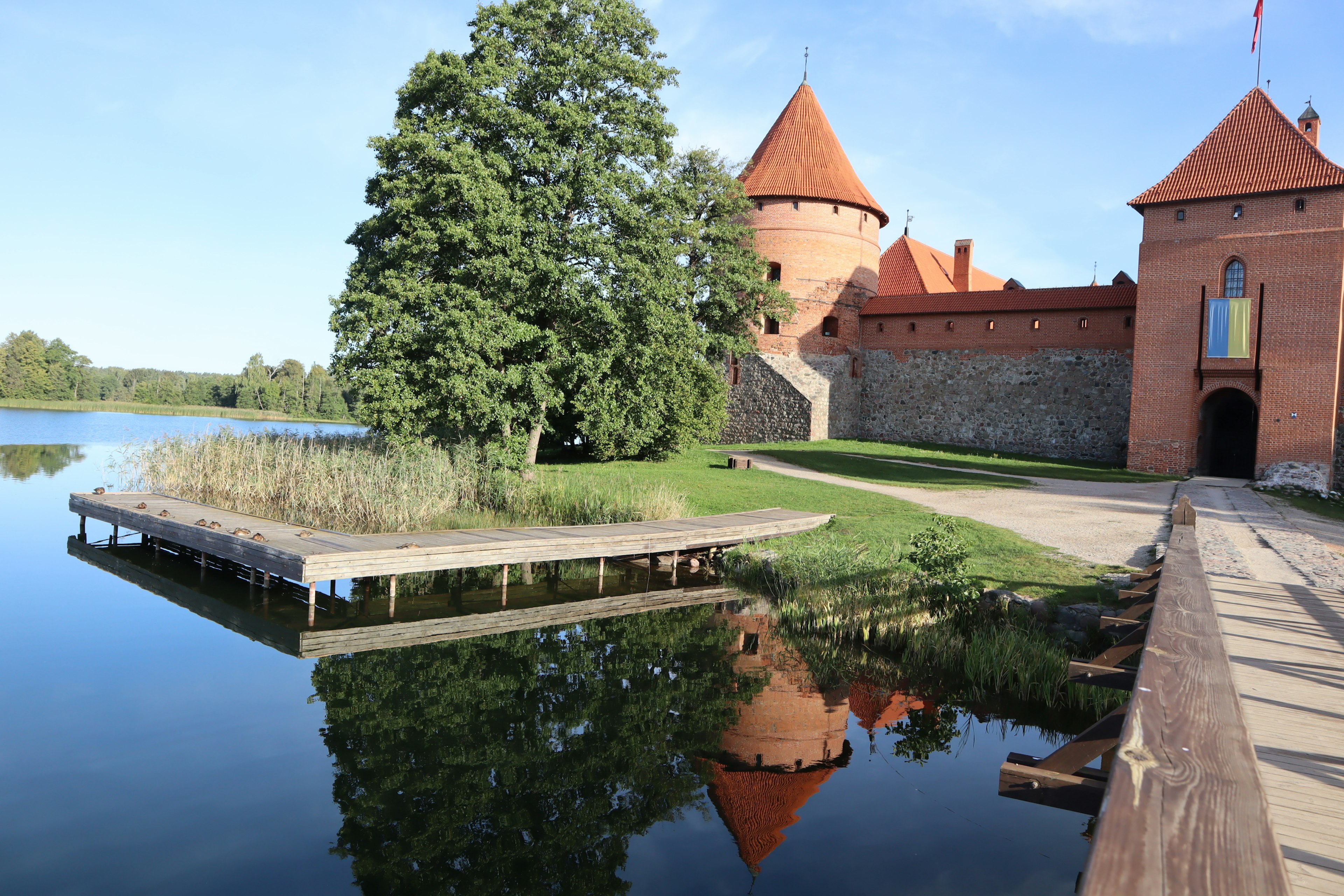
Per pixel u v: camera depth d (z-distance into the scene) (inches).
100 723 294.5
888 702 350.3
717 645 428.5
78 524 732.7
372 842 220.5
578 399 803.4
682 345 904.3
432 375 692.7
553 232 744.3
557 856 219.1
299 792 247.0
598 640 430.3
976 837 230.5
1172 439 1125.7
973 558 508.7
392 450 763.4
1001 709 342.3
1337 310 1016.9
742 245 1476.4
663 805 251.1
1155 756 114.7
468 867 211.9
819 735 311.4
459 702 331.3
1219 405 1247.5
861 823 238.5
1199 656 175.8
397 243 706.2
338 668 366.3
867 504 754.2
